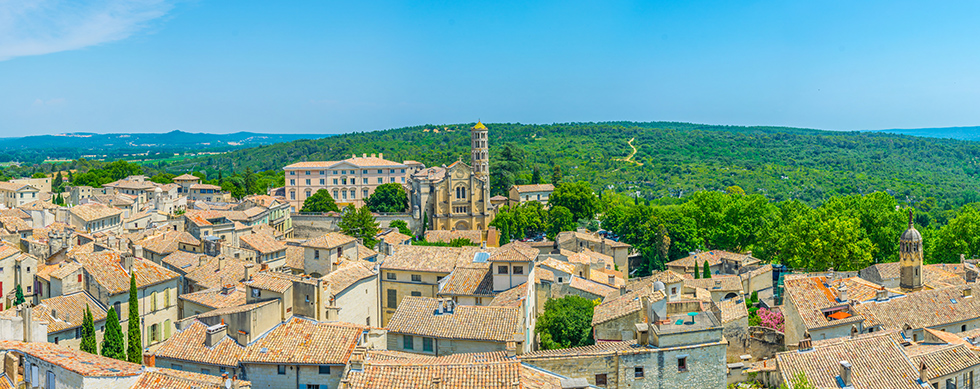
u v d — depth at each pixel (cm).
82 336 8438
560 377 5628
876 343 6191
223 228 15225
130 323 8731
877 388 5722
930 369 6053
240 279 10150
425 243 18488
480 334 7206
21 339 6003
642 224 18288
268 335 6944
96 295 9244
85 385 4803
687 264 15925
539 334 8850
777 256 16862
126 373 5097
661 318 6494
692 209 19850
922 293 8438
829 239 13862
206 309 8800
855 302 8162
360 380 5391
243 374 6556
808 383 5656
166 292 10038
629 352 5762
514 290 9119
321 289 7612
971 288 8719
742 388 6275
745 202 19850
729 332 7706
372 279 10431
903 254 10162
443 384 5306
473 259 10938
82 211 17712
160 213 19750
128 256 9819
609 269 14338
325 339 6812
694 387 5825
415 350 7431
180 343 6862
